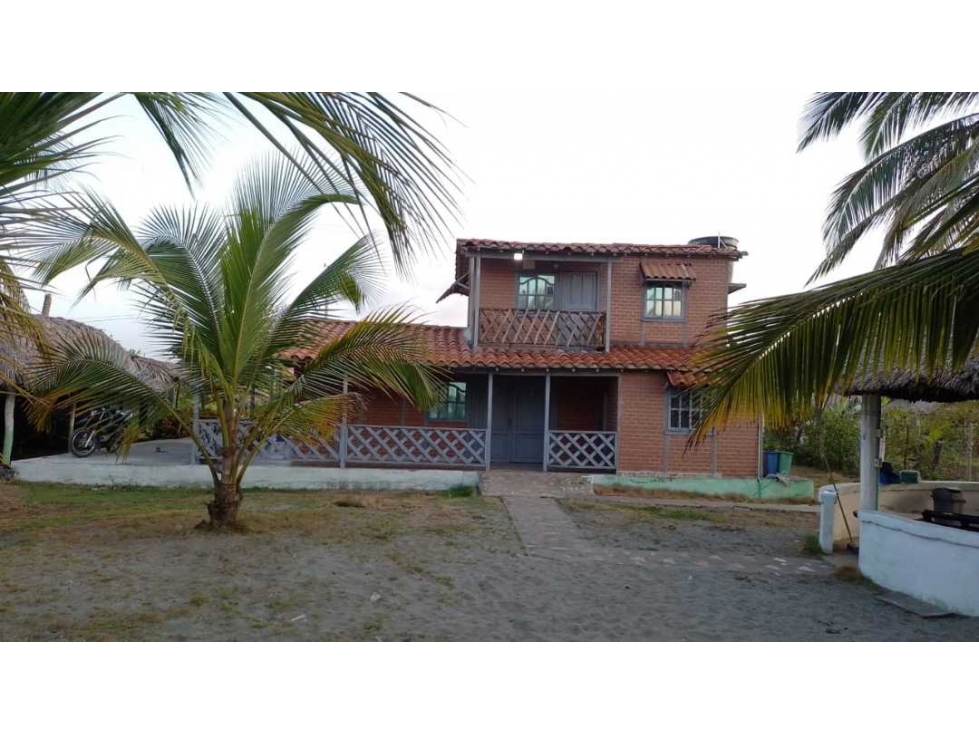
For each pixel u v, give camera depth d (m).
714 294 16.28
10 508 10.99
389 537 9.05
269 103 2.44
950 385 6.71
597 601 6.73
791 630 6.08
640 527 10.84
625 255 15.70
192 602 5.98
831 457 20.11
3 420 16.23
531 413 16.67
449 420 16.47
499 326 15.61
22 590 6.15
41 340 3.59
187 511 10.38
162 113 2.86
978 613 6.57
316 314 8.73
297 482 13.99
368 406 16.25
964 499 9.94
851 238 11.37
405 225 2.60
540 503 12.27
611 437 15.11
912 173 10.44
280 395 8.92
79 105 2.39
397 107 2.43
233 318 8.05
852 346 4.08
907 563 7.45
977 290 3.88
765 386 4.32
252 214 7.84
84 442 15.23
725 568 8.49
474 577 7.36
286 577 6.91
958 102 9.53
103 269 6.21
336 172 2.57
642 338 16.23
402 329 8.80
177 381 8.79
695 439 4.73
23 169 2.22
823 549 9.62
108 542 8.10
